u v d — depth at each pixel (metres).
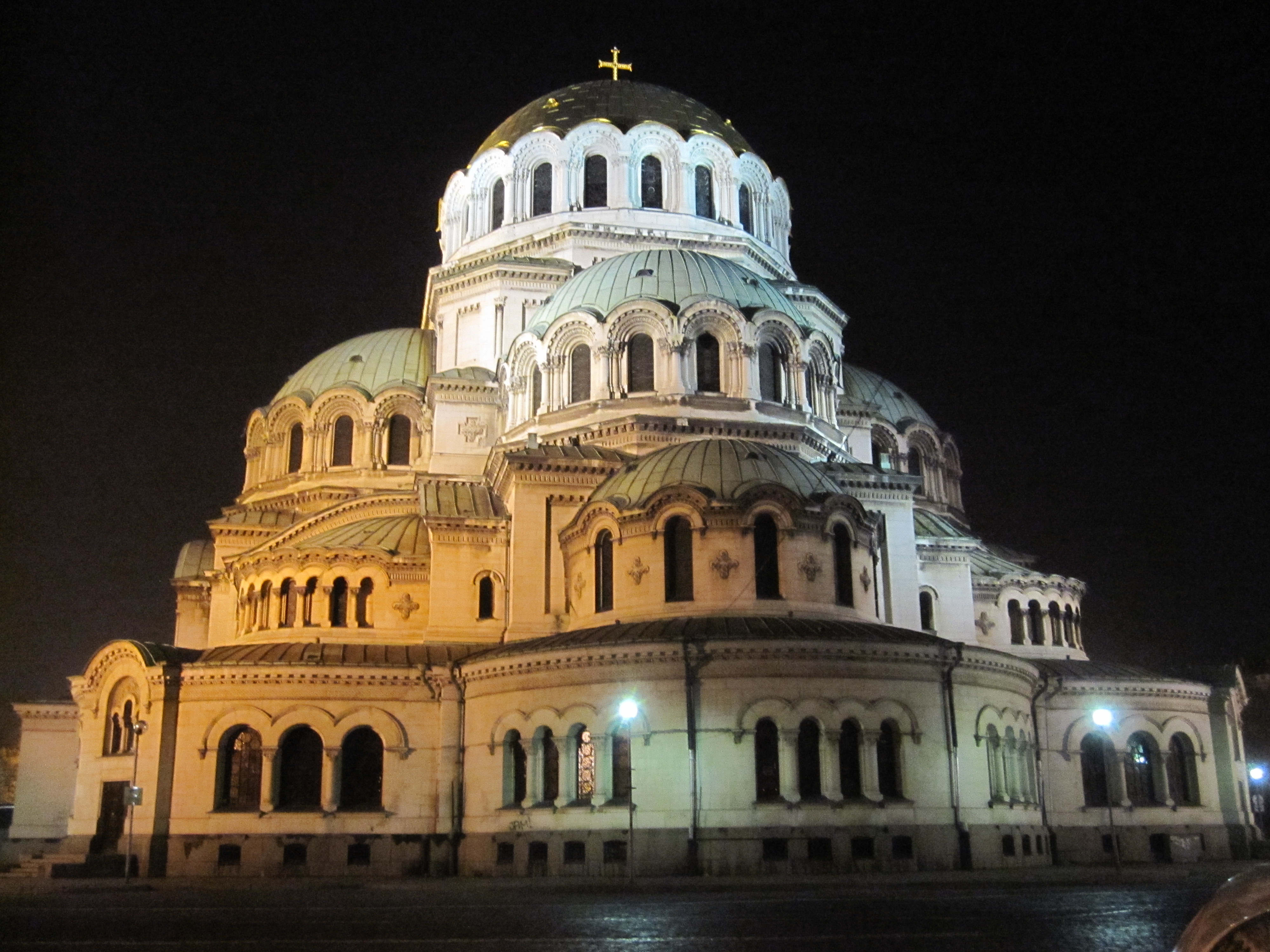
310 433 75.44
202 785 50.66
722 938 24.69
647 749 45.84
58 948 24.12
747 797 44.97
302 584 57.91
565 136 75.12
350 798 51.22
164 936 26.14
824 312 74.00
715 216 75.69
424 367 78.06
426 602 58.03
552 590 55.00
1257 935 9.18
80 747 56.03
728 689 46.00
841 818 45.06
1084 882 40.97
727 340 60.59
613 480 54.09
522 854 47.47
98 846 52.84
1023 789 52.41
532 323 65.00
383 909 33.09
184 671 51.94
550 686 48.53
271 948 23.83
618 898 36.03
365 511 65.81
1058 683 57.69
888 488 58.66
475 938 25.30
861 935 24.92
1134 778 58.72
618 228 72.94
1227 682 62.69
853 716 46.34
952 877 42.72
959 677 49.28
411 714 52.12
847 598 51.88
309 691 51.50
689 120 77.69
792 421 60.84
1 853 62.72
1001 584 67.38
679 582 50.62
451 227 78.94
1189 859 57.88
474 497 60.56
